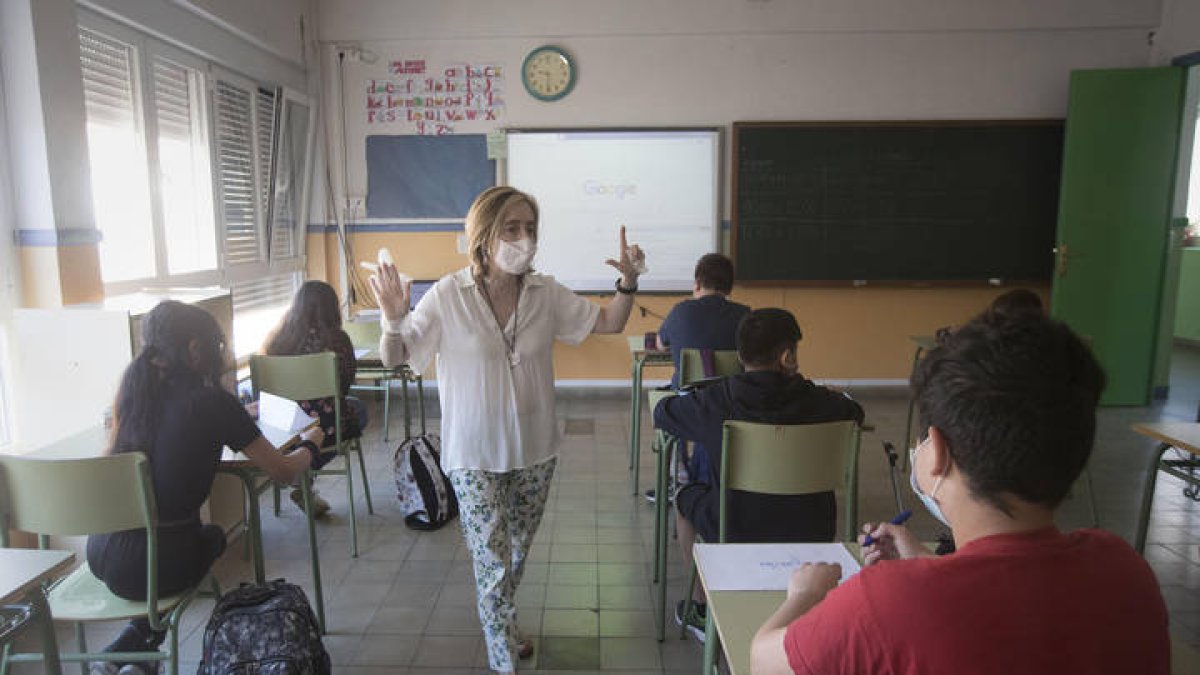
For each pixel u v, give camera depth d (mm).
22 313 2625
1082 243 5195
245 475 2119
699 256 5383
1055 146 5238
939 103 5215
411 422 5008
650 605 2656
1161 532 3229
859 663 757
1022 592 723
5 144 2693
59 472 1686
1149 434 2518
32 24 2658
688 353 3072
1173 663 1144
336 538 3199
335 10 5090
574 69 5172
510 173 5270
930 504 1281
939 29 5121
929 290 5449
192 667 2277
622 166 5270
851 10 5102
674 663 2311
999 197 5281
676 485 2963
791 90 5203
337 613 2600
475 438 2008
